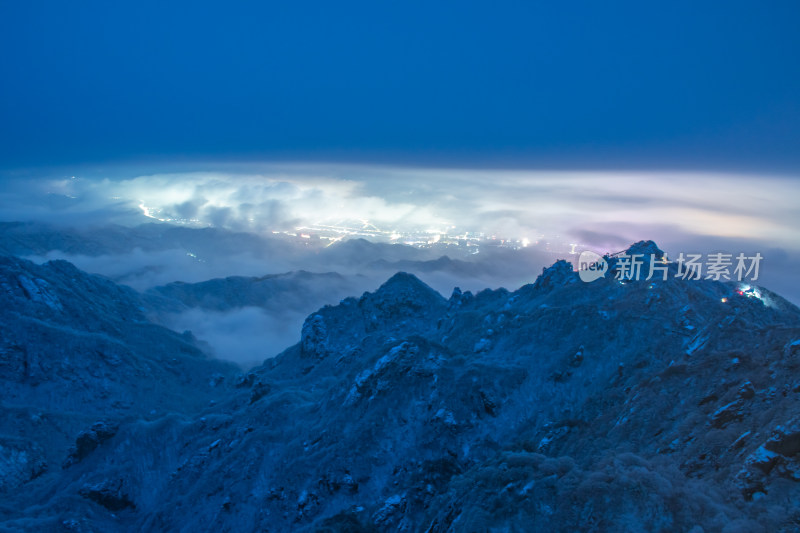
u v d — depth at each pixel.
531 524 58.06
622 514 55.06
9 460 130.50
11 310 177.00
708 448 62.53
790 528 47.91
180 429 128.50
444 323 166.25
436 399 109.31
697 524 51.50
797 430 52.47
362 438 105.12
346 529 88.38
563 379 107.50
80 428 151.50
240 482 107.19
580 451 80.25
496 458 74.81
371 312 184.12
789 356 69.69
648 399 79.75
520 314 134.00
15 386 160.62
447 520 66.50
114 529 109.19
